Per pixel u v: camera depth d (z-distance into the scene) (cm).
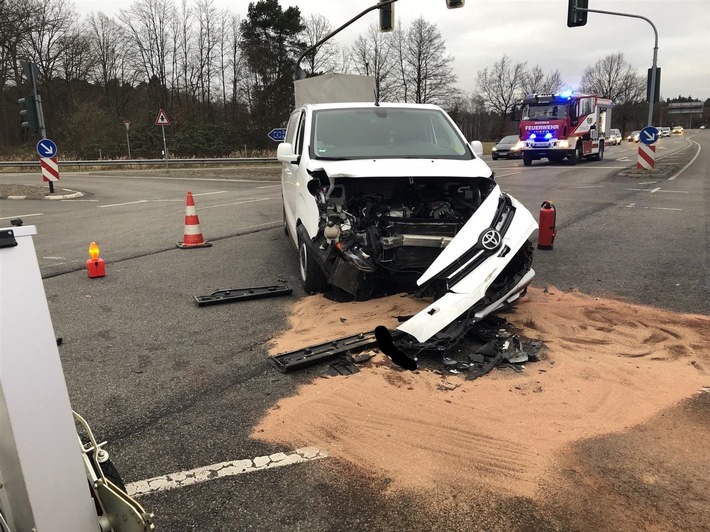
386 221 527
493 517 260
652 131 1914
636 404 358
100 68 5781
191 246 888
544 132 2561
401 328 428
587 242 855
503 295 455
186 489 283
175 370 427
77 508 170
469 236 458
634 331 482
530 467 296
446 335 418
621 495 273
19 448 156
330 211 522
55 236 1047
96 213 1395
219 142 4903
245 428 340
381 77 5988
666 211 1142
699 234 900
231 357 448
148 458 310
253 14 5481
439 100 6059
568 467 295
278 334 496
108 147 4528
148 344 481
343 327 498
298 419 347
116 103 5859
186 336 498
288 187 755
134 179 2578
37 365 158
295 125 785
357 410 356
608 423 337
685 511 262
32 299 157
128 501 178
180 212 1361
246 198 1661
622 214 1113
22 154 4203
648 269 691
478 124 8081
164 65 6031
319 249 547
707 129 16012
